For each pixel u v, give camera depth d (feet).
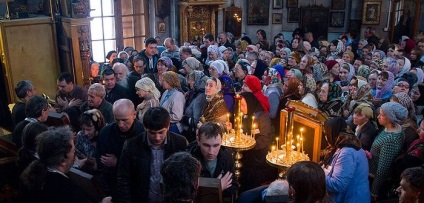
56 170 8.33
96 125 12.38
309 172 7.63
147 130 9.57
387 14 45.42
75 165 11.62
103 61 34.88
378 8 45.19
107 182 11.66
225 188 9.68
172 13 38.09
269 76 20.26
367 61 29.32
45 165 8.21
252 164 14.65
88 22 22.77
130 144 10.19
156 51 24.35
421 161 12.05
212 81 15.64
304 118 12.39
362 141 14.24
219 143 9.66
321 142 12.79
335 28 47.24
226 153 10.44
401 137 12.99
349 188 10.59
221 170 10.20
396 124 13.16
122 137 11.50
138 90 16.34
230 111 16.51
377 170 13.14
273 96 17.29
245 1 45.42
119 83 19.44
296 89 17.47
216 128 9.70
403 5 46.24
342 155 10.62
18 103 15.78
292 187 7.75
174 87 17.02
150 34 37.86
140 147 10.11
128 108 11.10
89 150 12.53
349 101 18.88
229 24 43.45
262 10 45.96
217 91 15.71
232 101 16.74
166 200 7.02
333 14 46.80
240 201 9.28
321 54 34.14
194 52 29.78
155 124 9.34
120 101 11.27
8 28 22.15
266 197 8.34
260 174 14.66
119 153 11.47
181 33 38.32
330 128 11.10
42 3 24.29
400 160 12.62
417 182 8.60
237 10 43.27
